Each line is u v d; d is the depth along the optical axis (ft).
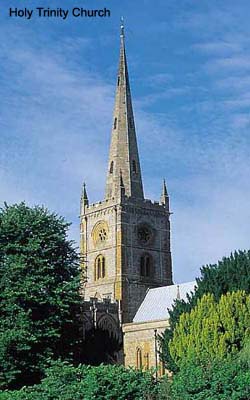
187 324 235.40
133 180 455.22
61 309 217.77
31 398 130.00
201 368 133.28
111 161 461.37
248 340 211.00
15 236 223.71
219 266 252.42
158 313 416.46
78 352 232.94
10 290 210.59
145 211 452.35
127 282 432.66
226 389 128.57
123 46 478.59
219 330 225.56
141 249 445.37
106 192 457.27
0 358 200.03
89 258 452.76
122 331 418.10
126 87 474.08
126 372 131.95
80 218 464.65
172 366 233.35
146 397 128.06
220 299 231.30
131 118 469.98
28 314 208.23
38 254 223.30
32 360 207.31
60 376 134.10
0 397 132.26
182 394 128.57
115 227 440.86
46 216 231.30
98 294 440.45
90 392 124.98
